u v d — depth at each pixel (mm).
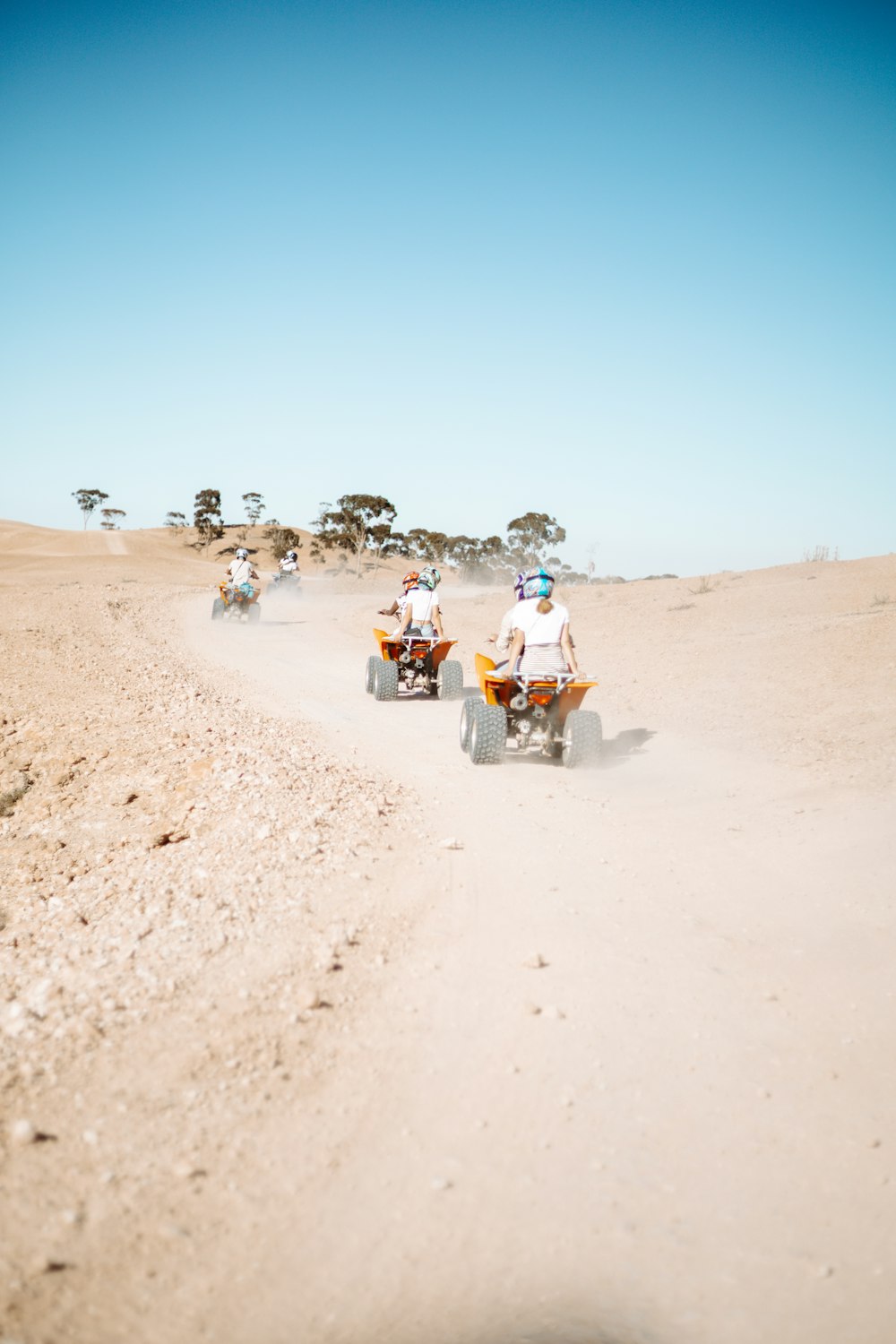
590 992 4164
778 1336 2311
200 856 6109
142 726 10750
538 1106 3295
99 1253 2541
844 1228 2717
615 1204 2797
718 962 4492
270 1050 3621
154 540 142750
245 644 20938
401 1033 3781
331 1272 2512
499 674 9055
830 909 5133
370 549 111250
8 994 4223
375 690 13531
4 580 55781
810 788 7672
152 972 4320
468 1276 2506
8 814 8258
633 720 11461
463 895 5328
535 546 96750
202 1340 2273
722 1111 3285
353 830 6453
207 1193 2801
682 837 6555
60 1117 3164
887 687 11594
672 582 32750
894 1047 3738
